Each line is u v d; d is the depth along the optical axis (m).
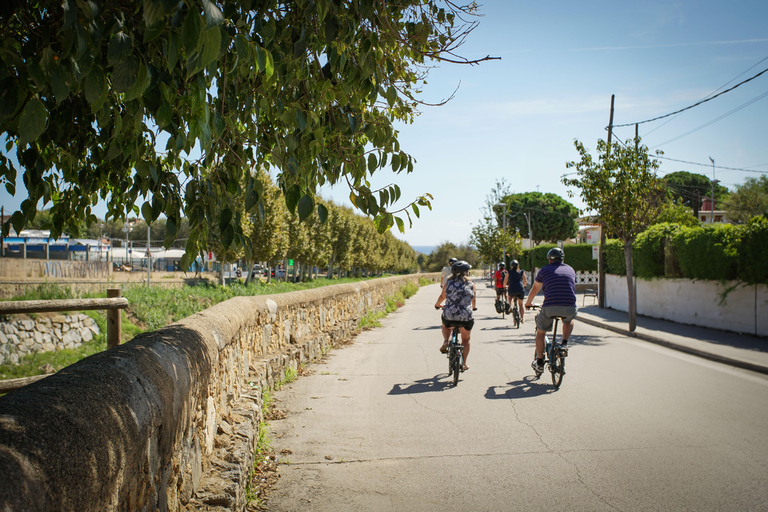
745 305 12.36
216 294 22.02
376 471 4.25
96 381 1.62
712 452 4.59
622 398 6.57
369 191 2.82
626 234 13.89
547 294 7.31
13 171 2.76
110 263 34.00
